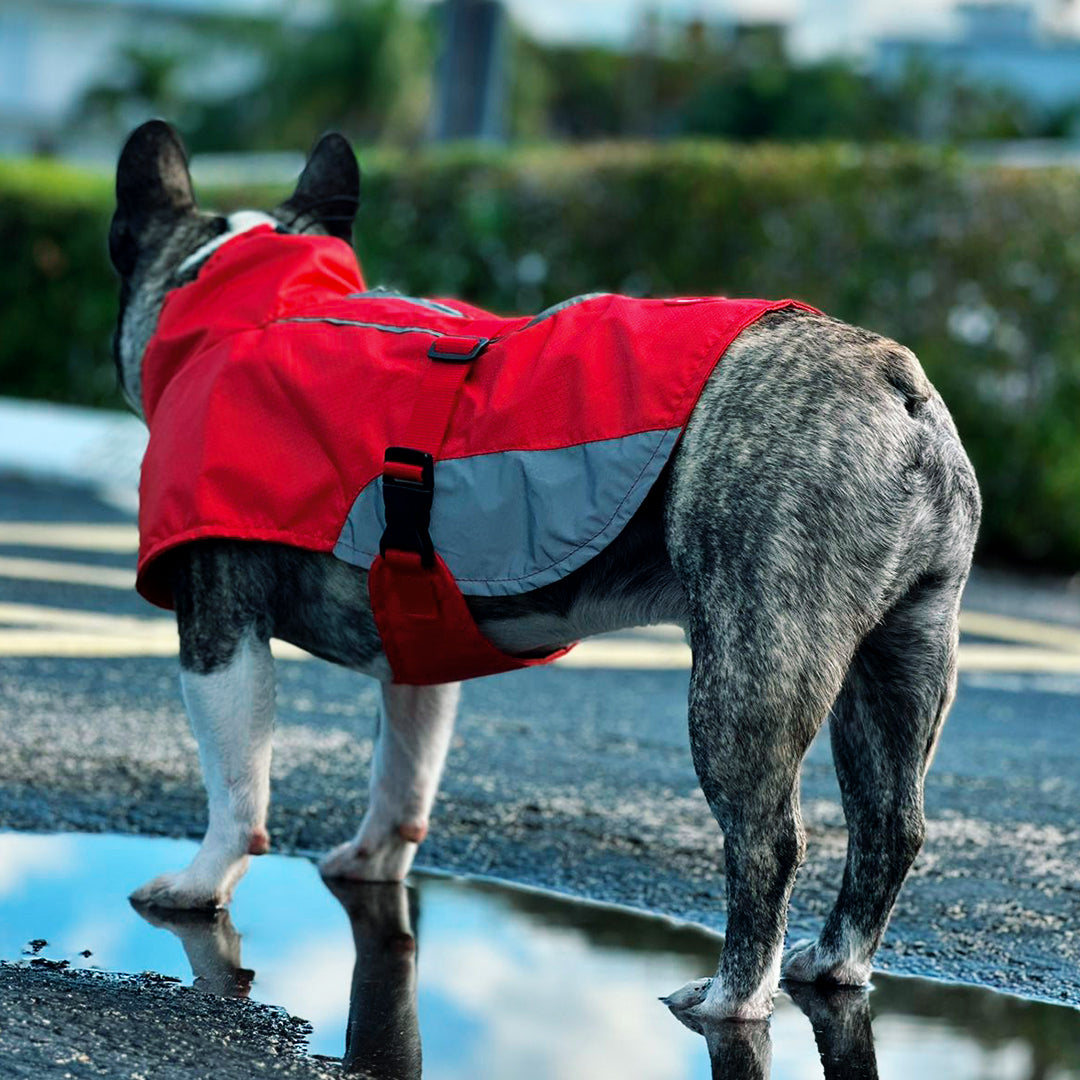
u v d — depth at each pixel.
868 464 2.99
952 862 4.32
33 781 4.48
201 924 3.57
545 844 4.30
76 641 6.34
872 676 3.28
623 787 4.88
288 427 3.45
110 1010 2.91
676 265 11.34
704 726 2.99
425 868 4.10
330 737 5.24
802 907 3.96
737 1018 3.09
